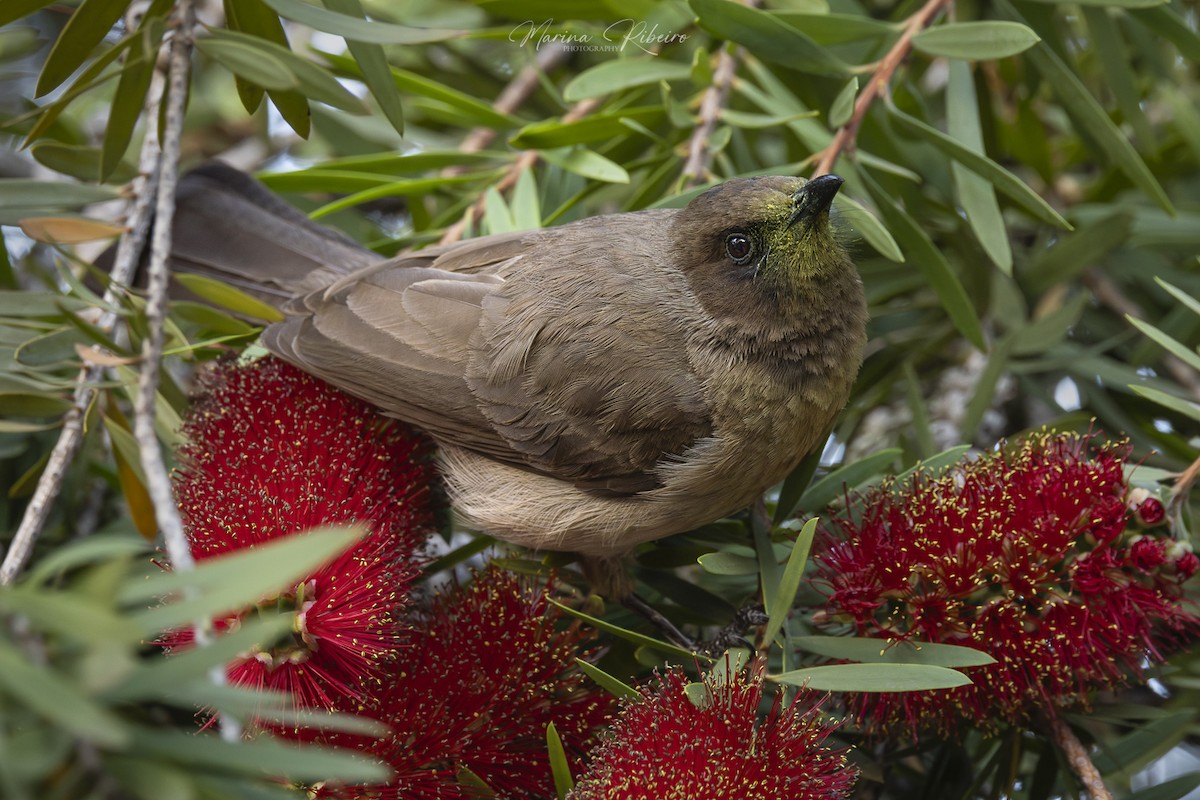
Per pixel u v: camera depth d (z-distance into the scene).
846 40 5.21
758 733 3.59
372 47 3.81
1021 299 5.97
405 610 4.32
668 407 5.01
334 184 5.66
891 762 4.66
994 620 4.00
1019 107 6.03
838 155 5.17
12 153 6.62
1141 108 5.59
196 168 5.91
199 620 2.35
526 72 6.52
